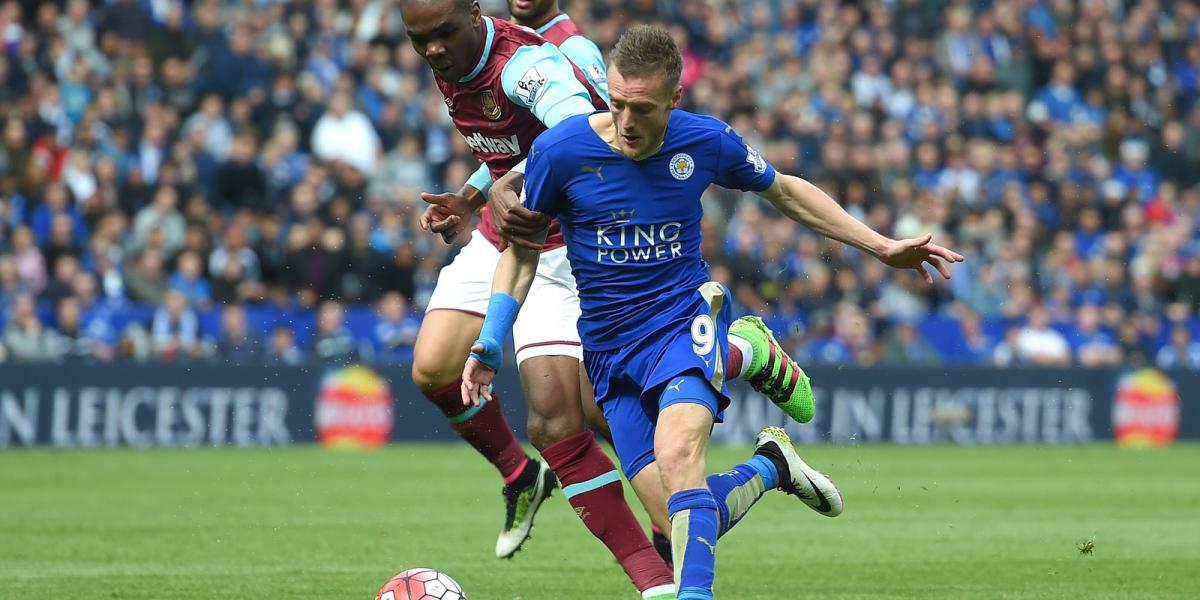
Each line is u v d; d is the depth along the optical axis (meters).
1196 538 27.81
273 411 48.09
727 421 51.47
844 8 67.94
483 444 21.20
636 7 62.97
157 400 47.00
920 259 16.97
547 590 21.00
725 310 16.66
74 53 56.28
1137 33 72.25
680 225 16.23
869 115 62.97
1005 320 57.34
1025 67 68.94
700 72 61.59
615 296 16.30
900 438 53.09
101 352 47.62
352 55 57.41
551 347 18.78
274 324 48.97
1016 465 45.28
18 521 29.42
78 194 51.88
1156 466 45.44
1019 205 62.34
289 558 24.25
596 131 16.08
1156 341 60.53
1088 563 24.16
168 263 50.00
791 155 60.44
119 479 38.16
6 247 49.41
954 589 21.22
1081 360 58.34
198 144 53.38
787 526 29.52
